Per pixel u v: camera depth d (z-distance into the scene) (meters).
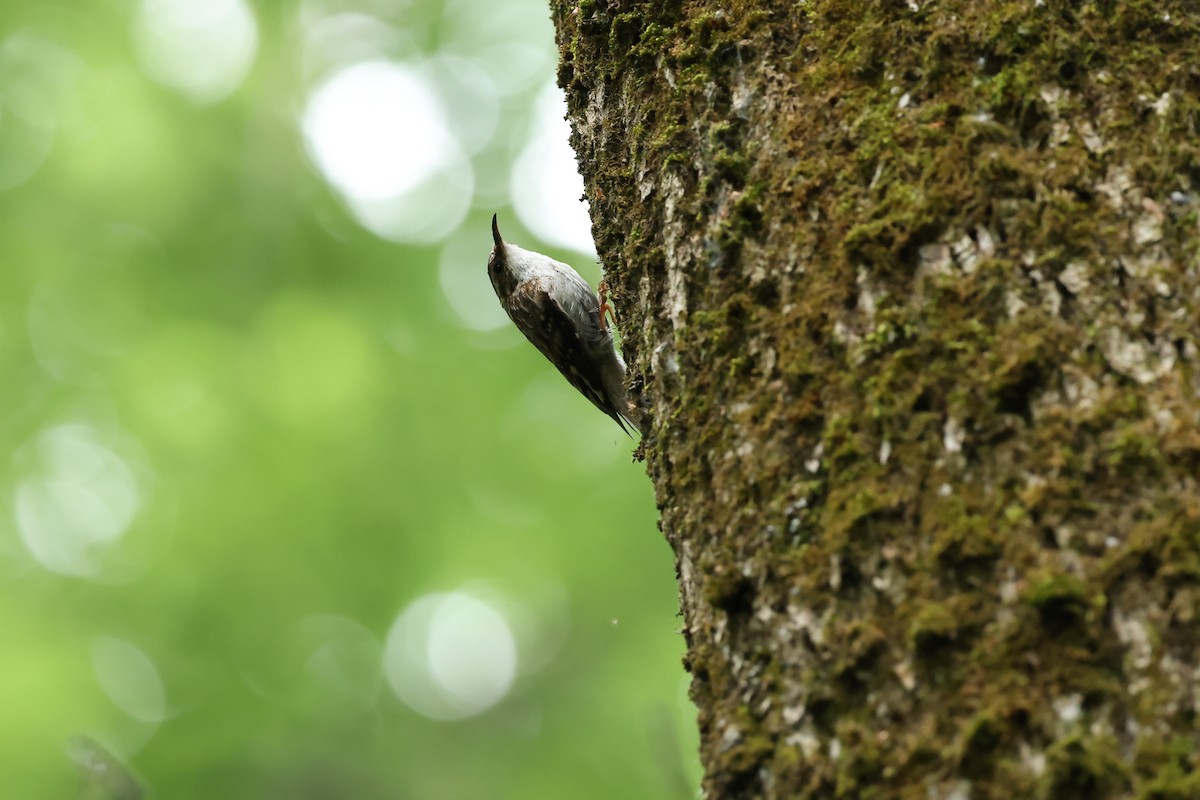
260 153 13.74
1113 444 2.85
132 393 12.24
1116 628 2.70
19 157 13.16
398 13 14.64
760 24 3.84
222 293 13.02
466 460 12.58
